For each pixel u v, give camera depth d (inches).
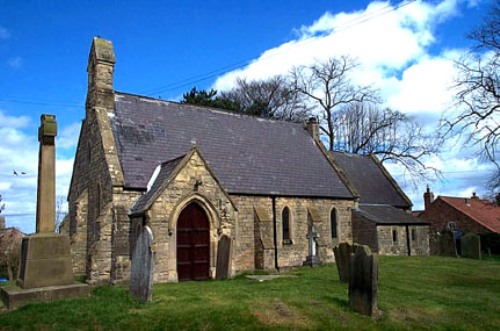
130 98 1000.2
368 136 2032.5
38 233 517.3
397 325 426.0
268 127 1243.8
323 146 1312.7
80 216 932.0
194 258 773.9
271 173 1075.3
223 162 1007.6
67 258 517.0
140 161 874.1
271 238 950.4
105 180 834.8
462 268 885.2
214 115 1134.4
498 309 506.9
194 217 785.6
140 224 740.0
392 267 876.0
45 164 541.0
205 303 464.1
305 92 2092.8
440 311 487.5
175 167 781.3
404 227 1283.2
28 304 450.0
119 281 748.0
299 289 571.5
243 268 926.4
